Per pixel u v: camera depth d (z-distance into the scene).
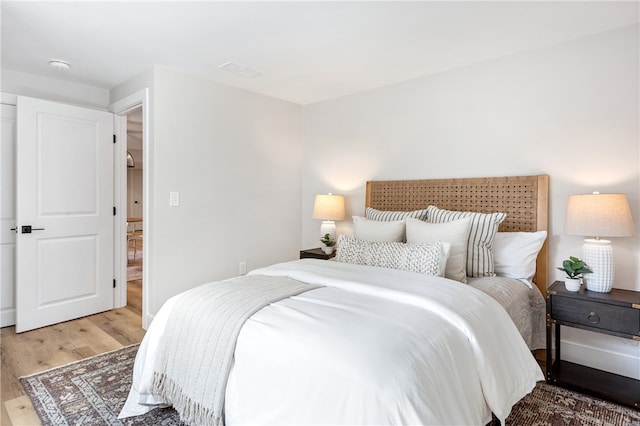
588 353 2.37
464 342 1.40
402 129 3.33
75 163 3.20
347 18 2.15
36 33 2.34
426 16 2.12
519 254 2.46
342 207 3.62
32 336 2.84
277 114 3.91
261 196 3.77
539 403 1.96
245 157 3.60
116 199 3.54
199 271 3.22
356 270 2.18
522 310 2.19
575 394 2.05
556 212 2.53
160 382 1.71
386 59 2.79
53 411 1.85
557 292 2.12
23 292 2.90
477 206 2.86
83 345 2.68
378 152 3.52
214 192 3.33
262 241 3.79
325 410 1.13
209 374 1.49
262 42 2.48
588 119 2.38
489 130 2.82
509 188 2.70
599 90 2.34
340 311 1.49
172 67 2.95
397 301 1.63
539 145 2.59
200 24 2.22
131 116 4.82
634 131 2.22
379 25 2.24
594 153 2.37
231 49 2.60
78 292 3.25
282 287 1.84
